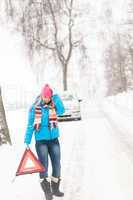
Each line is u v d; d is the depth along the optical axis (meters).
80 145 13.73
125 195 7.55
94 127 19.09
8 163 10.66
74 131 17.91
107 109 32.72
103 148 12.84
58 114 7.56
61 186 8.31
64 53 31.95
